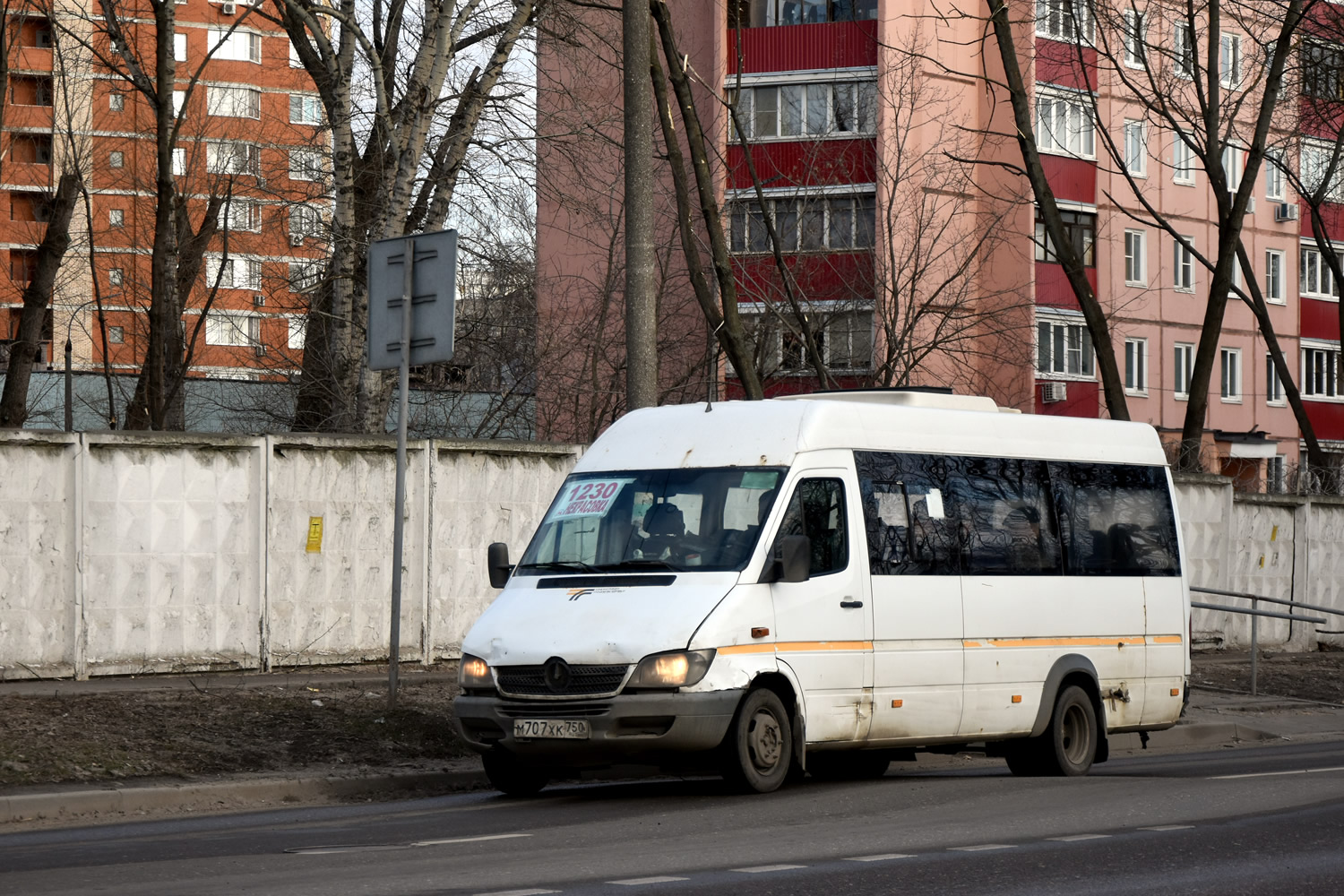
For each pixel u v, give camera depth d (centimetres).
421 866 861
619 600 1205
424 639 1911
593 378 2911
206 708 1487
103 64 2723
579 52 2942
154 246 2584
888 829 1015
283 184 3009
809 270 3325
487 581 1967
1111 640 1517
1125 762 1627
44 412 4562
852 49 4497
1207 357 2884
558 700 1177
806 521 1268
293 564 1822
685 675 1159
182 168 5653
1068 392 5119
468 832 1022
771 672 1209
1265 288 6172
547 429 2938
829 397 1470
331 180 2875
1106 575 1523
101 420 4947
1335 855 917
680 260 3419
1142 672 1545
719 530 1253
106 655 1697
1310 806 1138
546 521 1331
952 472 1402
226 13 7750
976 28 4819
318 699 1572
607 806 1170
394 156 2462
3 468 1644
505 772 1266
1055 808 1122
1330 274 6391
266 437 1803
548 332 2903
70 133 3206
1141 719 1544
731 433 1312
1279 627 2883
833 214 3450
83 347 6544
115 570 1705
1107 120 5250
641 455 1335
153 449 1734
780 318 3075
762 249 3828
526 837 986
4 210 7956
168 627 1738
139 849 955
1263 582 2861
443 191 2583
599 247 3158
